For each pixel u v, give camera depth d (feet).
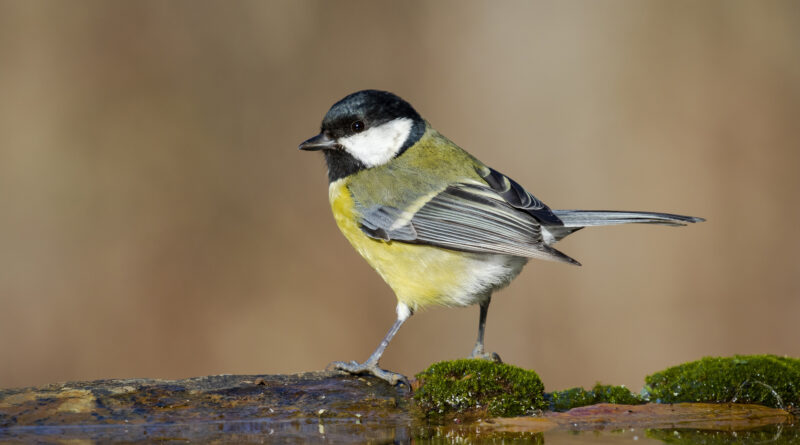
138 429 18.66
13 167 47.16
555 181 51.29
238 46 52.80
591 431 19.38
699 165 49.29
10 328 43.09
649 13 53.52
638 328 45.14
